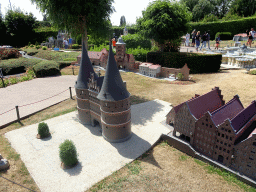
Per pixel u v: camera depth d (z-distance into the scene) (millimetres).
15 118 20562
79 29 30344
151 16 41344
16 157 14867
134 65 41562
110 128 16312
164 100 25453
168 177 12953
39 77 35938
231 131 12727
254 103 16078
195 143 15422
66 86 30609
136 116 21328
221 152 13680
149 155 15320
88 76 18516
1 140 17094
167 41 43406
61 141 17016
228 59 43125
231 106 16062
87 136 17812
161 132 18172
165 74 36312
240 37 64062
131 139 17250
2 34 78188
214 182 12523
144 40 56719
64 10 27109
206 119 14039
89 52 46156
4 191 11852
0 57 49562
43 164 14227
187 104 15328
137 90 29453
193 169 13695
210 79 32656
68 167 13883
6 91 28719
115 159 14750
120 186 12281
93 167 13938
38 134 17828
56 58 53375
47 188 12156
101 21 30547
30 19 80625
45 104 24062
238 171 13117
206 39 51000
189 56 37781
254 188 12039
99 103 17391
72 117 21250
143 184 12414
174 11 39688
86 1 27266
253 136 11828
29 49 68250
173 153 15578
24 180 12750
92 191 11945
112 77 15102
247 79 29531
